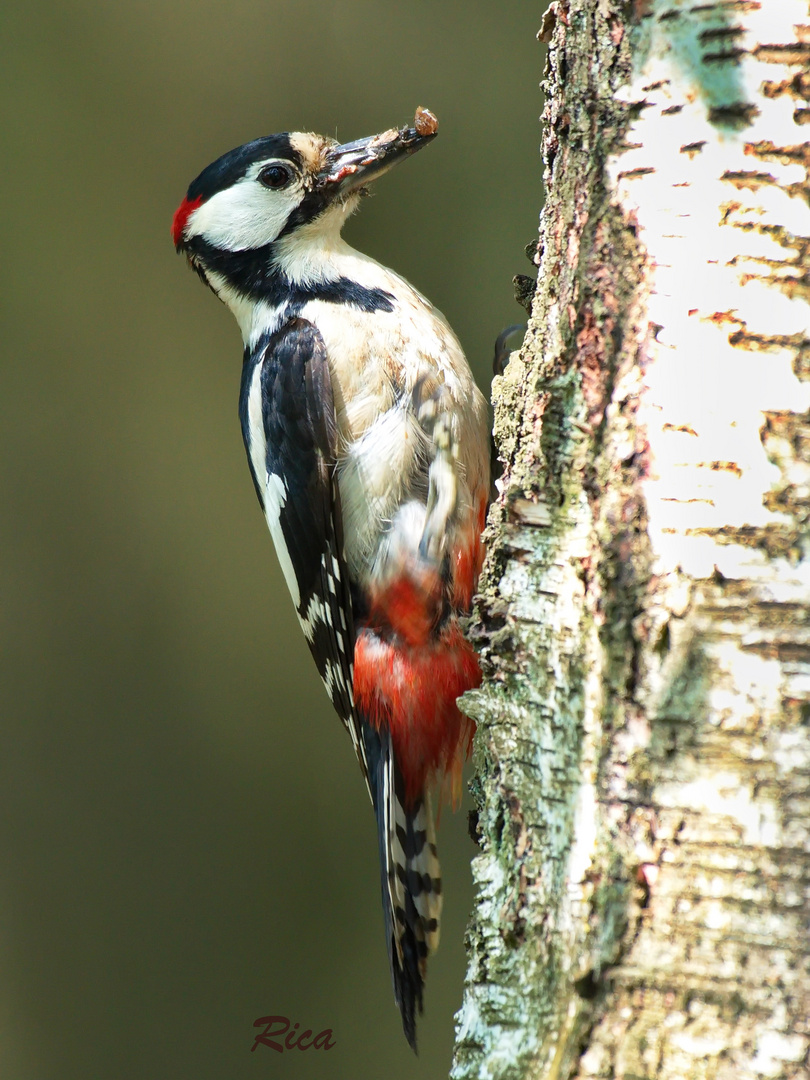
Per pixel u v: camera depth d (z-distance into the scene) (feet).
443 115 48.16
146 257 46.91
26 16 45.96
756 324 15.94
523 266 48.24
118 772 43.96
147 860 43.57
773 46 16.17
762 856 15.11
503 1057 16.85
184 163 47.09
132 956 42.65
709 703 15.58
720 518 15.81
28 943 42.22
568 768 16.92
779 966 14.83
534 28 48.67
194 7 46.85
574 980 16.02
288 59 47.39
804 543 15.49
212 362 47.19
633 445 16.69
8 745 43.42
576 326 17.93
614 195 17.47
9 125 45.83
